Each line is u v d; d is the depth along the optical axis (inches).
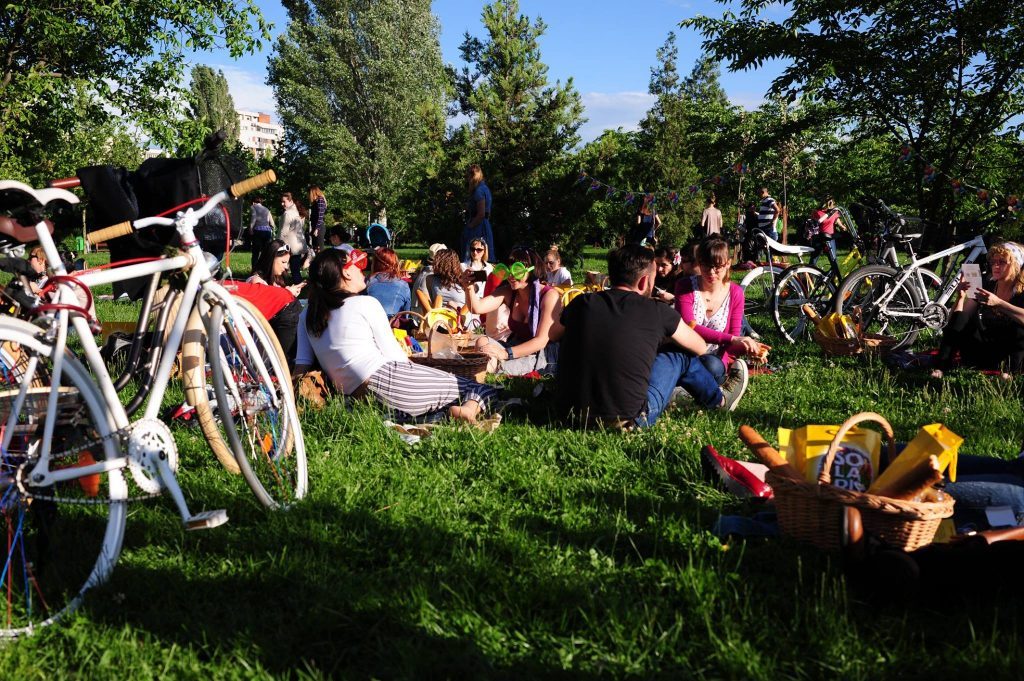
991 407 210.7
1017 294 259.9
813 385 247.3
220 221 141.0
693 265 271.7
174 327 127.4
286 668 93.9
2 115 652.7
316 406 194.1
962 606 104.7
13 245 113.3
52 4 664.4
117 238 137.4
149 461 116.3
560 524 135.6
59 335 108.5
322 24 1792.6
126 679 92.0
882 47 545.6
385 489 148.7
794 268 370.0
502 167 788.0
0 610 102.4
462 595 108.3
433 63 1886.1
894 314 339.3
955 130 534.6
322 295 193.0
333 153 1676.9
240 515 134.0
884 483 115.6
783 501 121.6
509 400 211.0
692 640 98.7
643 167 952.3
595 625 100.1
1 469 105.3
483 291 310.7
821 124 574.6
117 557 111.0
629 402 187.6
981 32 518.9
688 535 128.6
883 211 370.6
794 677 91.8
